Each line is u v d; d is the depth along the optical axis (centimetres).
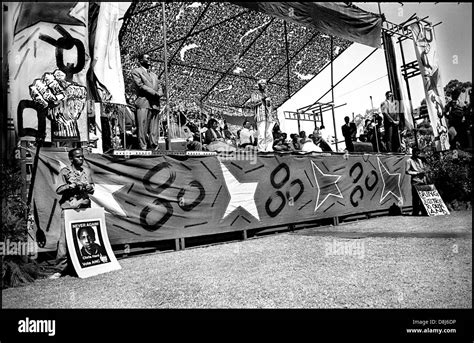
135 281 391
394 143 1194
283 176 750
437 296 307
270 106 1391
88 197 477
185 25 1205
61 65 580
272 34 1355
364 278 366
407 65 1296
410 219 885
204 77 1577
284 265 437
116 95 745
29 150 467
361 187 917
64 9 590
